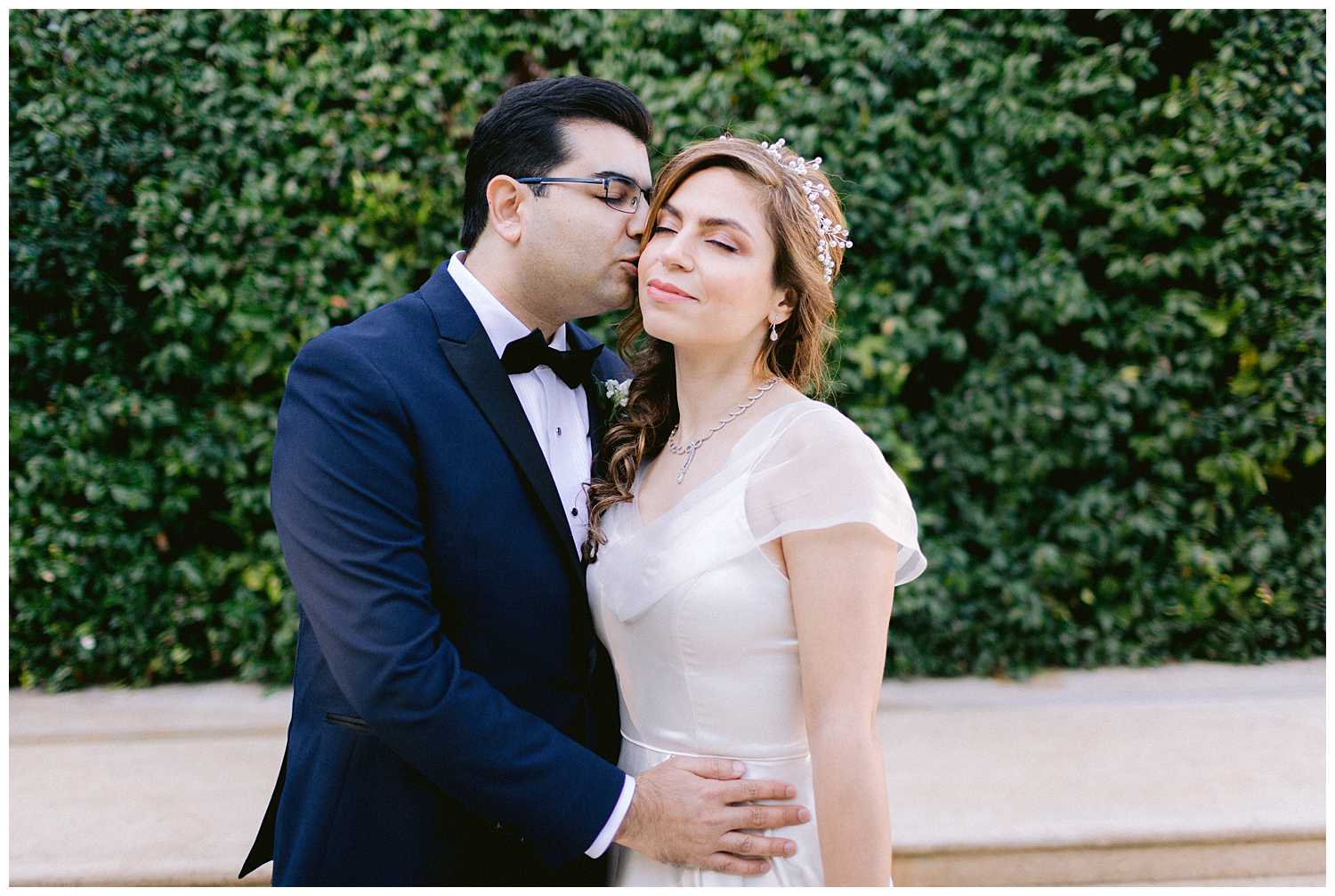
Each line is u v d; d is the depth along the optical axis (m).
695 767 1.38
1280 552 3.68
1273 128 3.48
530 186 1.50
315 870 1.38
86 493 3.37
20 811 2.62
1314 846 2.46
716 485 1.40
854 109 3.40
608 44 3.43
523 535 1.43
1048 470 3.54
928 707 3.31
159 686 3.56
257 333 3.42
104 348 3.43
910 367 3.62
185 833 2.49
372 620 1.28
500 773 1.28
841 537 1.30
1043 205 3.47
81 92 3.30
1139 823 2.47
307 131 3.35
